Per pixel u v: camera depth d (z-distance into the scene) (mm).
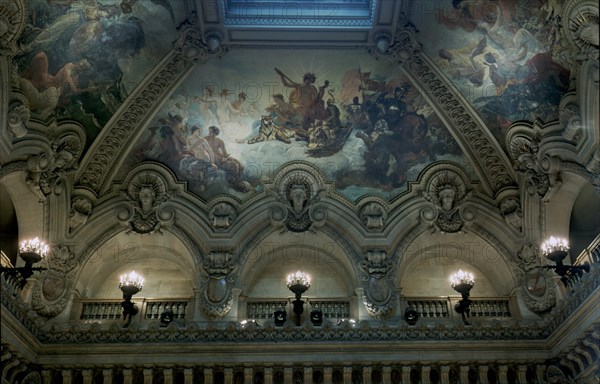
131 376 15273
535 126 15656
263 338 15508
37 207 16125
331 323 16250
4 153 13852
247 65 17172
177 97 17438
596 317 13273
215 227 17656
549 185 15883
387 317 16656
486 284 18094
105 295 17750
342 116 17906
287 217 17812
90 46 15367
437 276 18219
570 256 17000
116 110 16828
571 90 14359
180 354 15289
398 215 17844
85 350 15281
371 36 16391
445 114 17438
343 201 18062
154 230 17547
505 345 15555
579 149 14430
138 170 17734
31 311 14875
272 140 18047
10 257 16672
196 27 16047
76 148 16422
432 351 15477
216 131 17922
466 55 16281
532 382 15586
